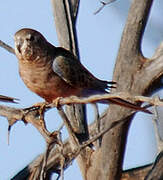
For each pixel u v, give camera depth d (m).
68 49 14.36
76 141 11.55
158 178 11.68
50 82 12.90
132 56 12.23
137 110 11.32
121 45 12.34
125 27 12.34
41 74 12.84
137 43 12.23
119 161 12.31
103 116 13.84
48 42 13.27
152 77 12.02
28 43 12.81
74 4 14.50
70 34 14.45
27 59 12.74
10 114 10.91
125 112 11.98
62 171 9.99
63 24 14.46
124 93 9.12
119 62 12.34
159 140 12.21
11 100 11.08
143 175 13.32
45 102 12.04
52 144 10.30
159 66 12.01
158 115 12.23
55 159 13.80
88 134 13.52
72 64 13.13
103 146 12.30
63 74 12.94
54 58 13.03
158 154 12.04
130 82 12.19
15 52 12.97
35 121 10.72
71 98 10.03
